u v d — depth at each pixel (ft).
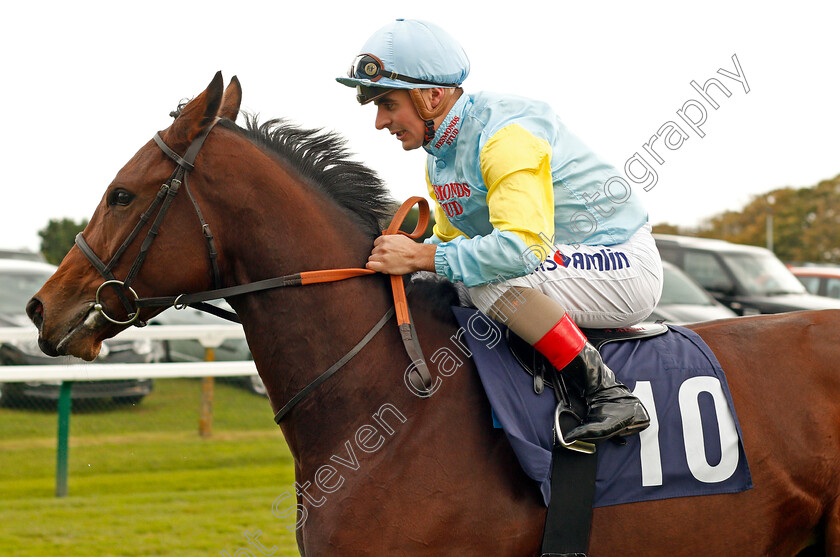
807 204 128.36
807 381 7.75
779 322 8.25
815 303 33.45
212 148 7.15
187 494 16.99
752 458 7.36
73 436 21.70
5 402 23.07
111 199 7.02
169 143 7.07
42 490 17.56
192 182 7.04
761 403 7.59
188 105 7.11
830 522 7.60
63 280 7.04
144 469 19.25
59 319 6.97
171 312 30.35
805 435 7.54
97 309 6.98
